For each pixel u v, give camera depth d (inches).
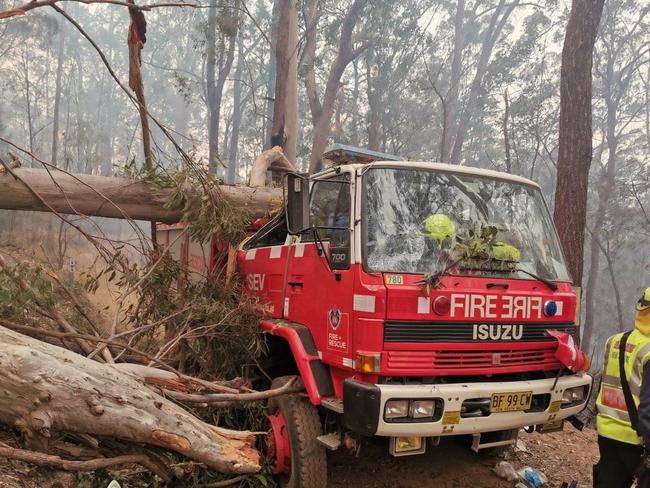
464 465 193.3
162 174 221.8
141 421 129.6
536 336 155.9
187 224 221.8
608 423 138.1
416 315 137.6
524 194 175.9
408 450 137.4
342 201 155.7
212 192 217.5
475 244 145.7
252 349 189.0
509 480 183.0
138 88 221.6
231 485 163.0
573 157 369.4
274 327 176.2
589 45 373.7
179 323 202.2
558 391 152.3
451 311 141.0
